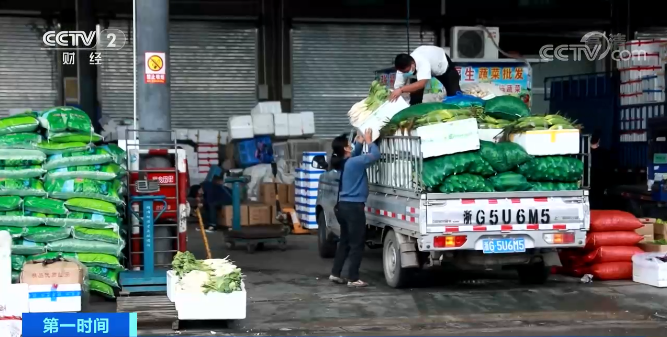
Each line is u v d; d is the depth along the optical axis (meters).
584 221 9.41
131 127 17.00
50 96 18.61
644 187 14.41
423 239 9.00
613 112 16.16
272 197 16.06
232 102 19.59
